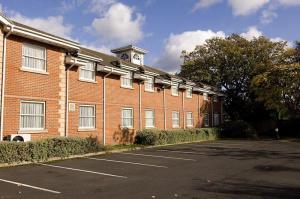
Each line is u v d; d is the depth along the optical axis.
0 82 14.65
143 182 10.67
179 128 31.52
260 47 43.47
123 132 23.78
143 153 19.25
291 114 39.88
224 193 9.28
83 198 8.48
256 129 44.47
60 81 17.72
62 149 15.74
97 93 21.48
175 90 32.03
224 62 45.38
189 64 46.75
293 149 23.38
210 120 39.50
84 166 13.70
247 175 12.28
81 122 20.11
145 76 26.19
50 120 17.02
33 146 14.17
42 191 9.10
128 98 24.78
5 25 14.62
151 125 27.64
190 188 9.88
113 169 13.16
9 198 8.27
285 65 37.28
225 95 43.44
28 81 15.97
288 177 11.91
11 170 12.27
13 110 15.24
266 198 8.79
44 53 16.92
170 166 14.33
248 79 43.81
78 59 18.86
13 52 15.32
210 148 23.42
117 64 23.84
